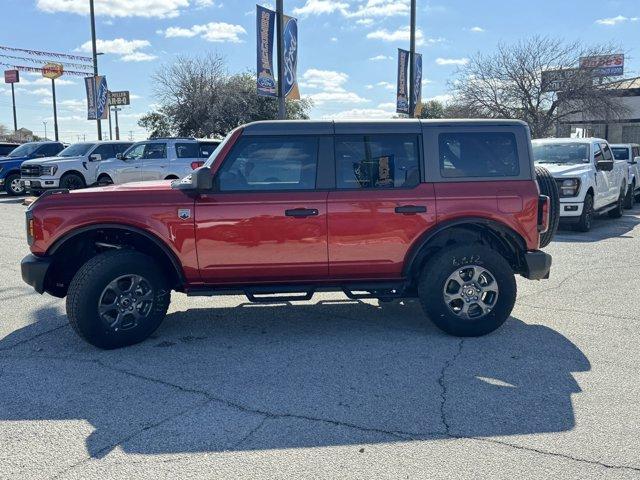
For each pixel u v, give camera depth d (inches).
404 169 215.2
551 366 189.2
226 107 1560.0
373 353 203.0
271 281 216.4
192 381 180.2
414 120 217.6
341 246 211.5
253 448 139.8
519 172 217.6
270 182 211.6
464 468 129.9
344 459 134.3
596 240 440.5
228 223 207.3
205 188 201.0
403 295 227.6
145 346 213.2
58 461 135.3
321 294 285.1
